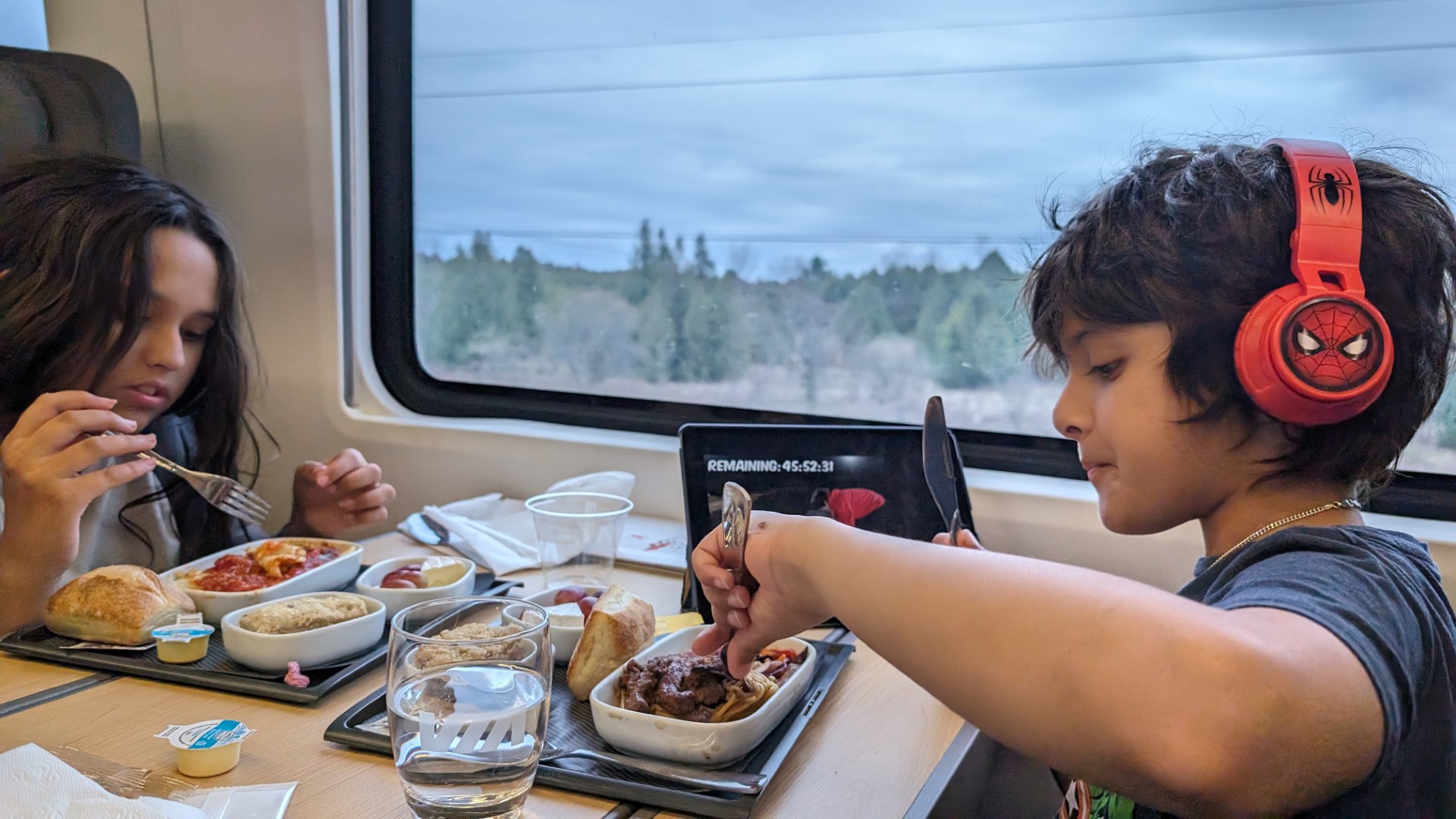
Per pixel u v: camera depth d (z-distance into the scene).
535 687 0.63
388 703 0.63
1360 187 0.58
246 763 0.72
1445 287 0.59
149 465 1.08
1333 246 0.53
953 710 0.52
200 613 1.00
